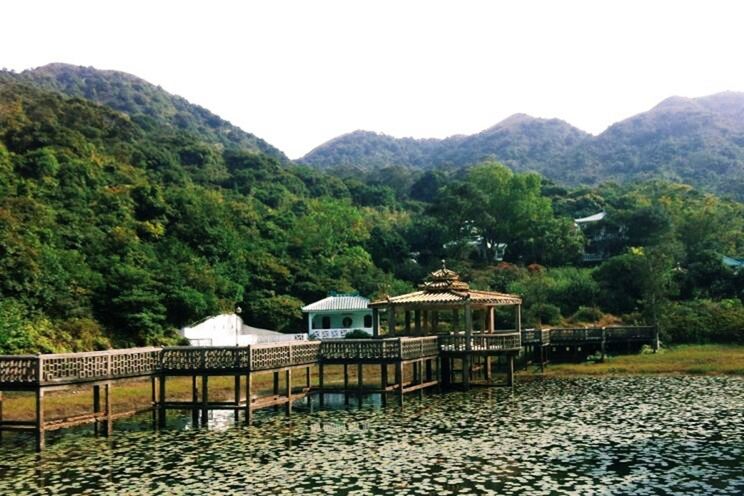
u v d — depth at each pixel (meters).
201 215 86.88
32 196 75.38
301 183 140.88
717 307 75.62
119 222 78.44
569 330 61.59
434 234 107.75
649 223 104.12
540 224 108.00
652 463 25.72
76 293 61.94
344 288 84.88
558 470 24.72
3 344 50.38
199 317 68.94
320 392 41.47
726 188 179.88
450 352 47.72
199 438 31.72
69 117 110.31
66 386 30.39
